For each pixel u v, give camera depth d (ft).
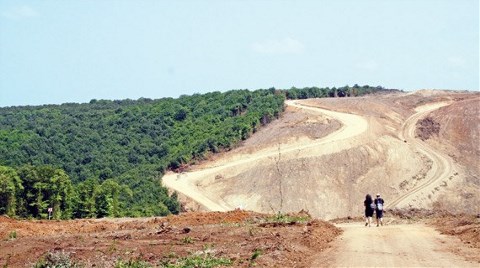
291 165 364.79
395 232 119.03
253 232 112.47
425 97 532.32
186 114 515.50
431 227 129.39
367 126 431.84
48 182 255.70
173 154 423.23
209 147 424.05
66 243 102.01
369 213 143.02
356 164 370.94
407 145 407.03
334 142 390.83
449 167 381.19
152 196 338.13
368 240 105.81
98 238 110.01
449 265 76.43
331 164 367.45
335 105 501.15
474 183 364.58
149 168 395.96
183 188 358.64
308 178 352.69
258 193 342.85
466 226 121.70
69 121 504.02
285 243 95.50
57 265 79.61
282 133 428.97
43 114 537.65
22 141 426.10
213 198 345.51
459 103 481.05
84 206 263.90
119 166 404.16
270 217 152.97
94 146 440.45
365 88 652.89
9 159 391.65
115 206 274.36
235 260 80.38
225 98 536.83
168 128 491.72
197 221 147.84
